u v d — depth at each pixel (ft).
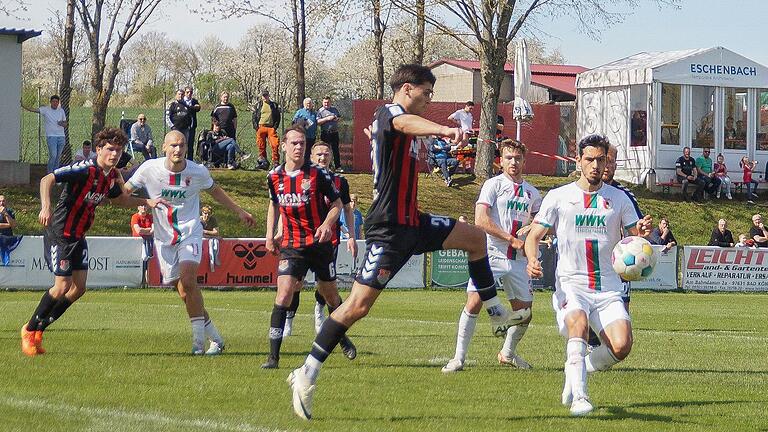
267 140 189.78
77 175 50.78
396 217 36.47
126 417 34.35
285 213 49.73
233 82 321.73
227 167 174.60
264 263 125.08
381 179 36.42
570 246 38.50
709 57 193.98
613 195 38.42
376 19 227.40
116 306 90.79
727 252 141.08
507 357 50.37
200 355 52.54
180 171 53.42
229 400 38.47
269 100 175.42
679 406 39.63
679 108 193.26
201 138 175.42
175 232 53.42
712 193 191.31
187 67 374.43
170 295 111.24
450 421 35.14
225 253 123.54
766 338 69.87
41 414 34.60
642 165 193.77
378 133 36.01
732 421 36.47
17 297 105.60
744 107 197.06
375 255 36.35
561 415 36.76
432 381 44.70
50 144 154.20
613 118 198.90
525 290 49.52
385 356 54.34
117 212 154.51
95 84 183.32
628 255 37.60
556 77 254.88
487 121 182.80
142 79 362.12
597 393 42.65
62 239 51.42
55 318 52.13
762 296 133.08
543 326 78.74
